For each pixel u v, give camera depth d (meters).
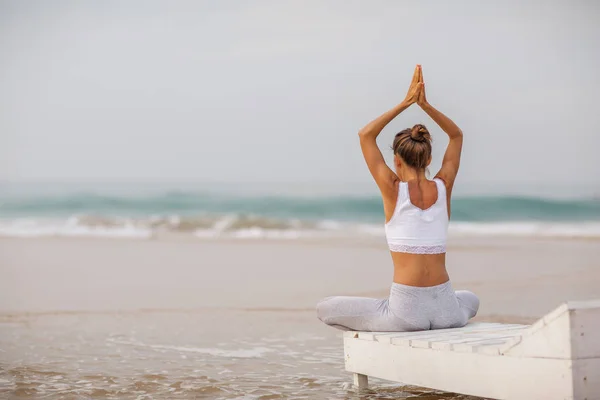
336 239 13.56
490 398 3.37
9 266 9.59
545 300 6.49
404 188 3.70
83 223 17.67
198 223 17.03
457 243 12.06
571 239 12.84
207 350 4.89
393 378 3.51
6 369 4.33
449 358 3.23
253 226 16.83
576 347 2.77
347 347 3.81
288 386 3.92
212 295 7.26
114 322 5.94
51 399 3.66
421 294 3.66
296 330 5.61
